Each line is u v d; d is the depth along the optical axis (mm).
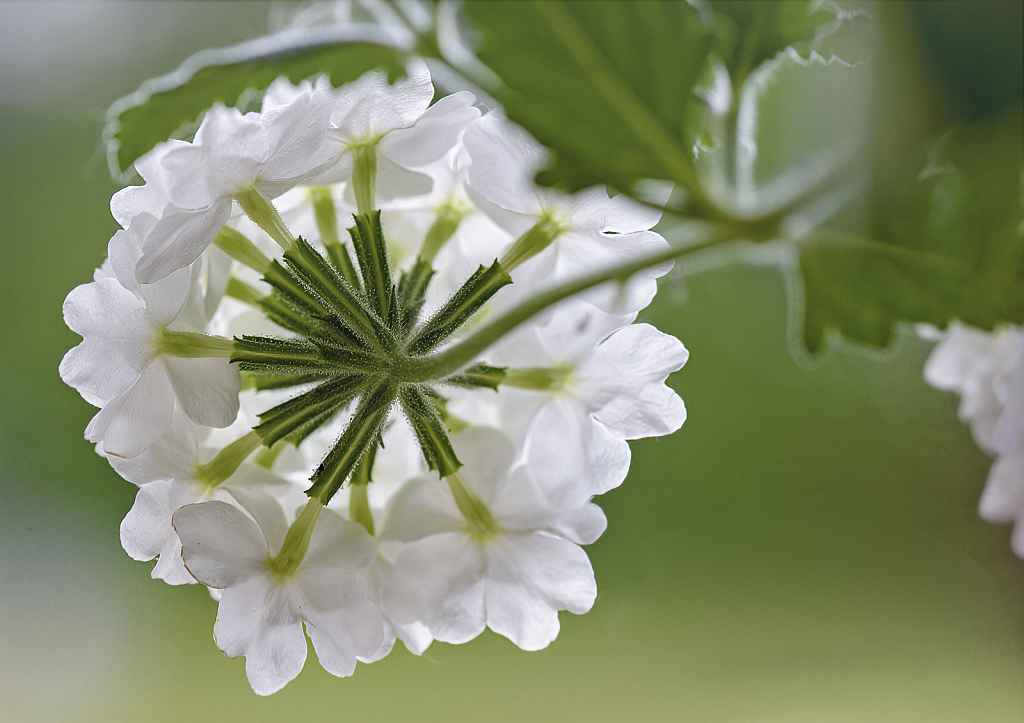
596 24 230
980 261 237
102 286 252
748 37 242
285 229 252
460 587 261
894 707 437
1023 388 255
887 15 232
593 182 232
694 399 484
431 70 252
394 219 264
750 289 405
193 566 249
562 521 264
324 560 254
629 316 261
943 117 233
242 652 252
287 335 263
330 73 247
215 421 253
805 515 451
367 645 255
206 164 247
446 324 250
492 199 255
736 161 244
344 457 249
